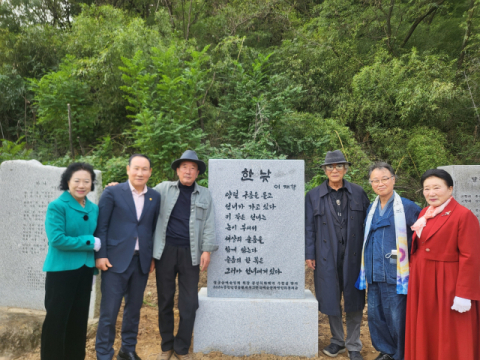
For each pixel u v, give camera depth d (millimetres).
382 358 2826
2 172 3918
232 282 3156
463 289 2275
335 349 3080
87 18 8477
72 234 2445
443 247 2414
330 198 3086
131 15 10633
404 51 9602
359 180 6422
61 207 2414
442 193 2480
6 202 3896
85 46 8039
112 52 7434
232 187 3186
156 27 8688
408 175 7234
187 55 8000
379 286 2816
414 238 2617
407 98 7496
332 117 8695
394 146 7762
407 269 2676
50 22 10930
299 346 3033
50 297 2383
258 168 3188
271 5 9328
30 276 3797
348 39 9852
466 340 2287
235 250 3160
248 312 3051
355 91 8398
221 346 3061
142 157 2752
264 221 3166
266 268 3152
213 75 7957
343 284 2988
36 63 9047
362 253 2939
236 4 9773
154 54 7449
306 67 9164
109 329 2596
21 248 3838
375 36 9883
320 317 4016
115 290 2617
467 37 8508
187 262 2811
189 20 8992
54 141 8375
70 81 7355
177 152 5812
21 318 3475
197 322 3072
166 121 5801
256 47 9750
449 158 7469
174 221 2842
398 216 2773
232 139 7129
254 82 7102
